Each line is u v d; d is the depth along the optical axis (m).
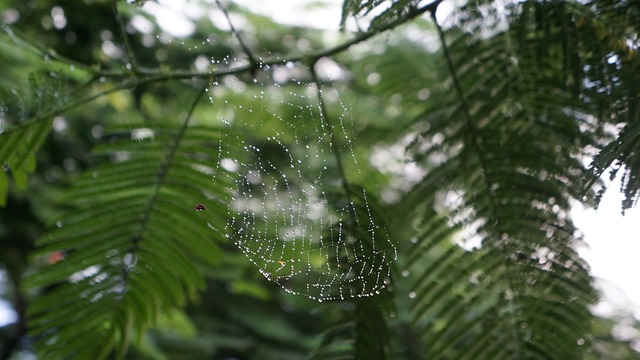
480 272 1.29
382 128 1.80
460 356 1.30
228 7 1.67
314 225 1.30
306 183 1.31
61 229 1.32
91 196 1.33
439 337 1.31
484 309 1.30
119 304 1.35
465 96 1.28
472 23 1.25
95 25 2.21
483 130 1.28
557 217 1.26
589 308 1.28
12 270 2.69
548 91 1.25
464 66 1.27
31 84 1.29
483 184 1.28
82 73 1.52
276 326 2.80
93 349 1.36
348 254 1.30
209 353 2.61
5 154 1.29
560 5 1.21
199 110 1.83
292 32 1.95
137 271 1.35
